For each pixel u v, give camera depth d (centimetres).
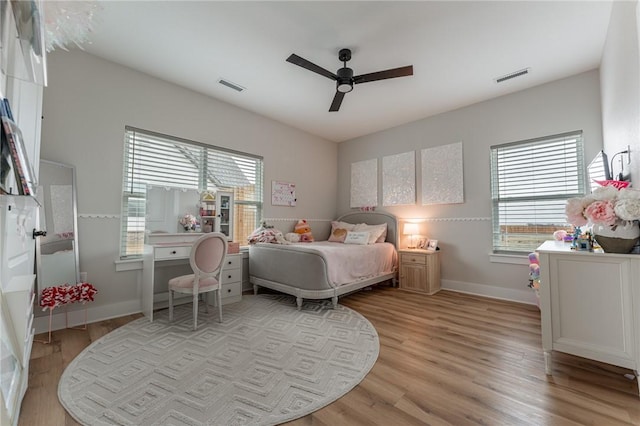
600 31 245
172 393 159
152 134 324
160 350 213
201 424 135
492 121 380
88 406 148
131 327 260
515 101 362
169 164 341
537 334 248
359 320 283
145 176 320
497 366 192
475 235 393
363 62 294
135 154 313
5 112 101
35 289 241
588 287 167
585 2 213
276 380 173
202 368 187
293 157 491
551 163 337
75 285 255
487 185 383
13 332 123
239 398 155
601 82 292
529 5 216
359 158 542
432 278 396
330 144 566
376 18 231
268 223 446
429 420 138
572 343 171
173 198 336
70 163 267
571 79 322
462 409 146
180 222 338
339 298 369
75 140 271
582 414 142
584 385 168
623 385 168
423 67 304
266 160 446
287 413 143
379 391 163
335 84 341
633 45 173
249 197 427
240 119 411
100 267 283
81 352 209
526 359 202
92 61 282
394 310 318
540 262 183
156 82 327
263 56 285
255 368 187
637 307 152
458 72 314
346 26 240
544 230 341
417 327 265
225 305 332
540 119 342
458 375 180
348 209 555
